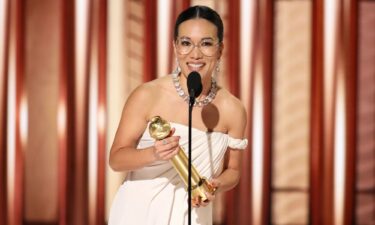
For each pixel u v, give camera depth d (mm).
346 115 13617
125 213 6465
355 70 13602
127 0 13469
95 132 13508
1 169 13594
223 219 13633
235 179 6695
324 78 13562
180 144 6277
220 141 6422
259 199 13578
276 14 13602
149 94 6379
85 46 13453
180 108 6414
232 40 13523
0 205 13609
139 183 6426
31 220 13734
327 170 13711
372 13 13656
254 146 13555
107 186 13586
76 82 13469
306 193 13781
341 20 13523
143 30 13461
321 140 13648
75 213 13539
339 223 13727
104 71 13500
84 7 13422
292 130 13695
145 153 6094
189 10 6293
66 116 13492
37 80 13633
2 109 13547
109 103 13523
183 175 6094
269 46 13523
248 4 13484
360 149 13828
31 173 13703
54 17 13586
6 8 13500
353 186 13750
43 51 13625
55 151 13688
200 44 6191
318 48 13547
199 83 5887
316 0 13531
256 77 13531
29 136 13672
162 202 6383
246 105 13539
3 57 13531
